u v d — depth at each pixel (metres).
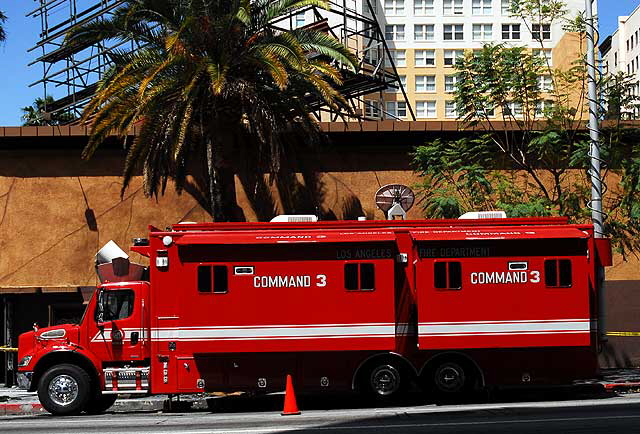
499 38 83.38
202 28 21.00
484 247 16.14
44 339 16.70
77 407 16.41
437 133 24.11
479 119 23.33
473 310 16.00
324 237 15.98
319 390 16.11
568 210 22.69
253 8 21.88
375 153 24.77
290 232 16.23
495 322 16.00
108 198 24.50
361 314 15.95
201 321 15.88
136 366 16.69
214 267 15.96
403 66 83.31
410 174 24.69
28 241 24.28
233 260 15.98
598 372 16.33
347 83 28.20
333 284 15.98
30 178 24.52
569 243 16.25
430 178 22.89
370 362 16.28
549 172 24.03
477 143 23.62
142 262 24.31
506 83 22.69
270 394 19.09
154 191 23.45
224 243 15.91
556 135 21.80
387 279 16.00
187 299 15.92
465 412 14.66
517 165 24.08
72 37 22.12
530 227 16.47
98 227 24.41
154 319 16.03
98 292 16.81
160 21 21.78
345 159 24.73
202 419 15.00
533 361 16.31
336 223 16.45
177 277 16.05
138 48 22.47
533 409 14.84
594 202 19.56
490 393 17.91
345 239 15.95
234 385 16.02
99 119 21.47
